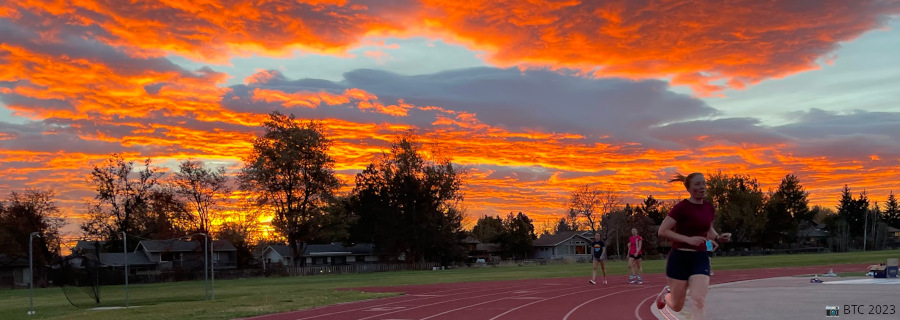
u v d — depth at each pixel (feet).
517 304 59.88
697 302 28.12
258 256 356.18
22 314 77.92
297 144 240.73
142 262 262.88
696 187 28.37
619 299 61.26
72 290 97.14
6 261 226.17
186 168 251.19
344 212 260.83
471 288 89.51
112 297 107.45
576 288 80.12
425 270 254.06
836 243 474.49
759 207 442.50
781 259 216.95
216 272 216.74
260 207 243.81
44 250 211.20
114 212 248.73
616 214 386.52
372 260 369.30
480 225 496.64
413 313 54.34
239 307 63.87
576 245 429.38
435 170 290.15
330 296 76.02
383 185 292.61
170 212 250.78
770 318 40.86
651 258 353.31
